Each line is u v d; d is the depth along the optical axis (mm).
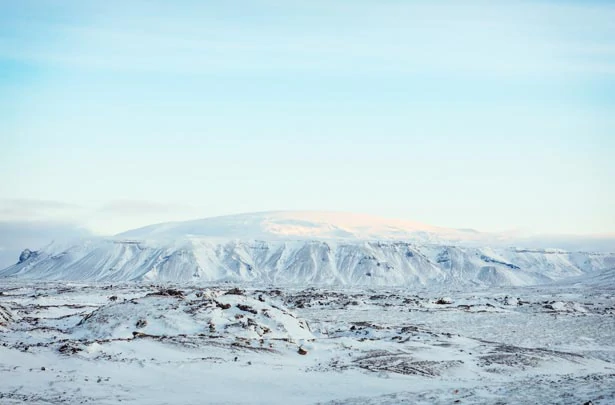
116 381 54531
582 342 103312
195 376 58344
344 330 102750
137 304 89625
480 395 50938
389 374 62562
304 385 56875
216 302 92312
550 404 44844
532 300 198250
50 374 55219
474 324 128125
